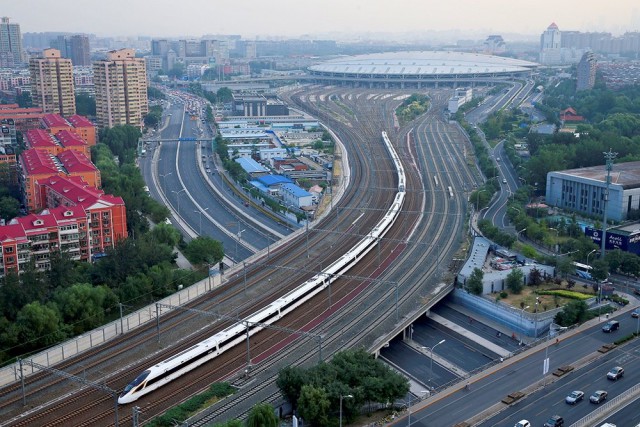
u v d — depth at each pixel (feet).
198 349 555.69
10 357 587.68
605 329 611.47
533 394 499.10
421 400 498.69
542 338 624.18
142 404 498.28
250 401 495.00
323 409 453.99
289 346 593.01
